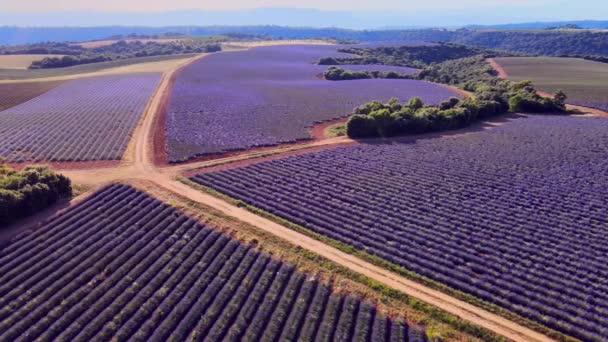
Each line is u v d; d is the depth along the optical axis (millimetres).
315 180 55844
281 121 86312
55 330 31188
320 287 35375
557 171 58875
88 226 43500
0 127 78312
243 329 31281
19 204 43812
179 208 46844
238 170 58656
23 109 93688
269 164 61438
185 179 55062
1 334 30578
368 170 59781
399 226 44375
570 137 74875
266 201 49312
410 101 91500
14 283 35688
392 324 32125
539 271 37312
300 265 38125
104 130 76875
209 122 83625
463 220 45656
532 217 46219
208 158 64812
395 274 37562
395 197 51188
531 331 31500
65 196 50062
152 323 31766
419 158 64938
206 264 38094
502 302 33781
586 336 30328
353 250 40719
